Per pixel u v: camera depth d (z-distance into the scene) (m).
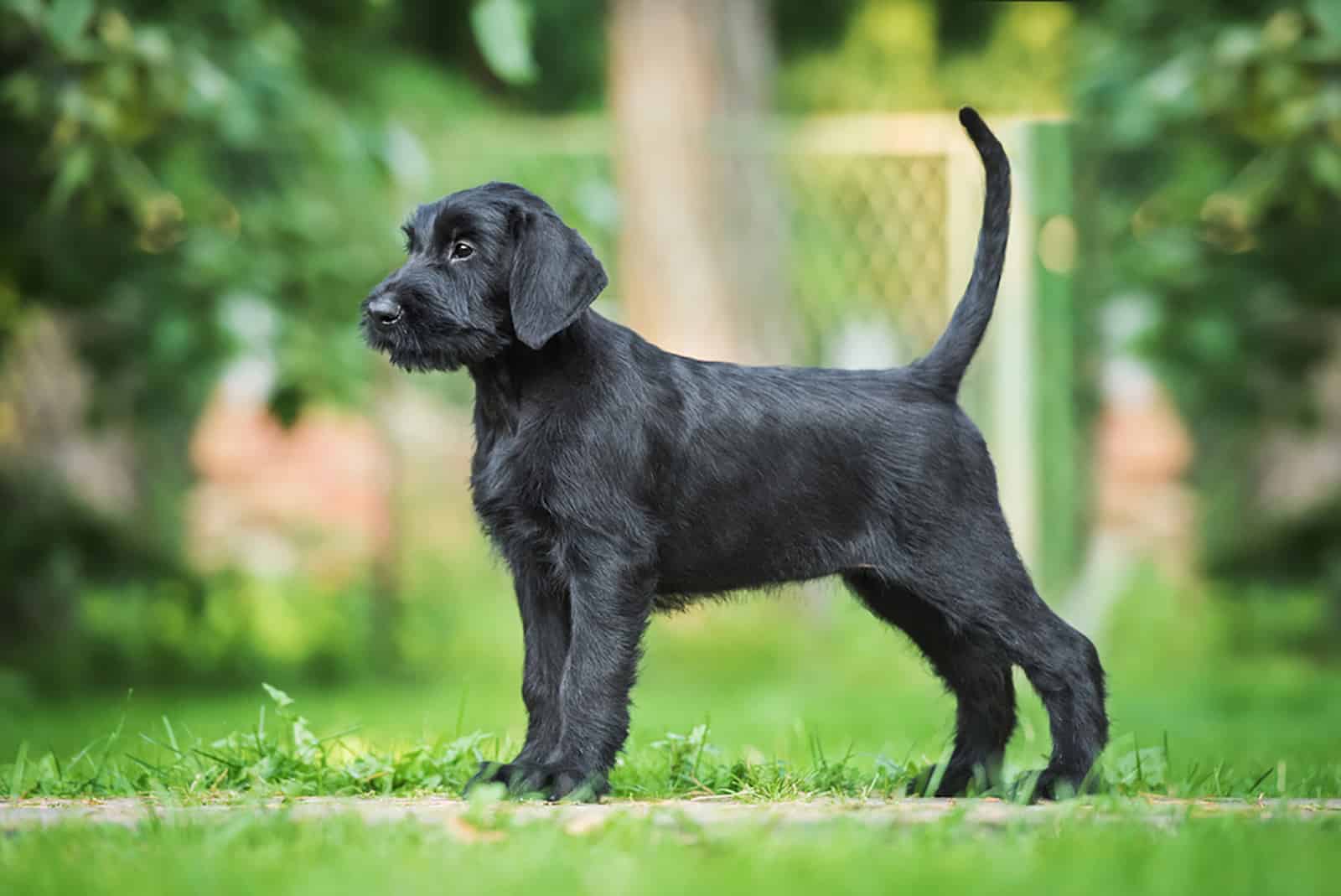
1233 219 13.97
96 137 11.85
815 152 14.45
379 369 15.13
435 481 15.48
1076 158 14.95
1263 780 7.41
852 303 14.55
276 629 16.33
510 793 6.28
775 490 6.71
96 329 14.73
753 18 16.30
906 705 13.01
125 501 17.19
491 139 15.20
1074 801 5.95
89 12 11.41
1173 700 14.05
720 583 6.80
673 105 15.80
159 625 16.19
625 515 6.47
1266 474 18.39
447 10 23.86
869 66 26.02
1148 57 14.23
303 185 14.16
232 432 18.47
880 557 6.75
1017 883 4.63
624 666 6.42
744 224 15.68
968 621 6.71
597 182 15.66
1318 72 12.55
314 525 18.23
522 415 6.54
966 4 26.50
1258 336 16.06
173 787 6.80
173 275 13.59
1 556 15.80
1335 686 15.09
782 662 15.18
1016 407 13.65
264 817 5.59
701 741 7.34
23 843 5.27
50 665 15.63
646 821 5.52
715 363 6.89
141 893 4.59
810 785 6.84
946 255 14.18
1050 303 14.45
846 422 6.76
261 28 13.30
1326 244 15.26
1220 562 18.14
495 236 6.65
